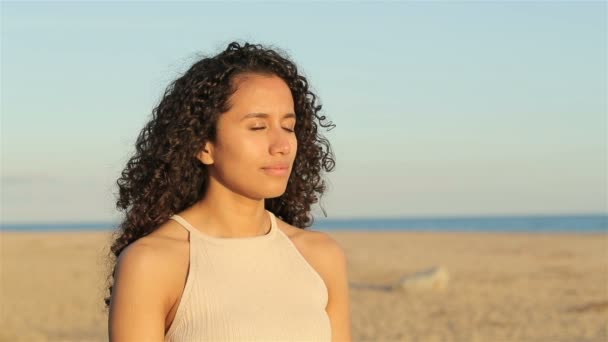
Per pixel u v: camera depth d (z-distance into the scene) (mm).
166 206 2764
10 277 23266
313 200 3055
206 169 2758
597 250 34281
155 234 2639
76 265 27594
